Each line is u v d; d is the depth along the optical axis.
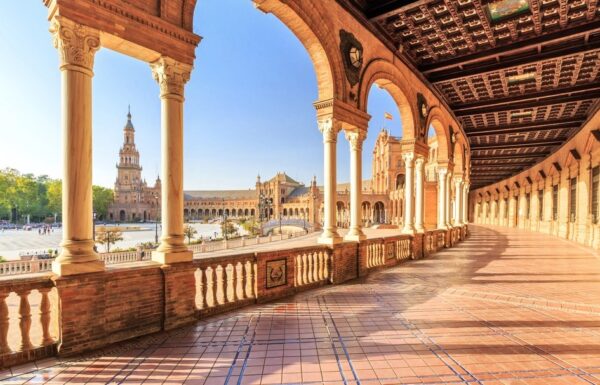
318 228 45.44
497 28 9.23
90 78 4.21
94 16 4.14
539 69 11.30
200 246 23.41
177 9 5.01
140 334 4.49
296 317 5.30
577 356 3.92
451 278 8.32
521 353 3.99
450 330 4.75
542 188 26.11
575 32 8.91
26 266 15.06
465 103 15.26
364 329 4.78
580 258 11.81
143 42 4.59
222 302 5.63
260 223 52.22
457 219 19.12
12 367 3.59
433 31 9.46
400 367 3.65
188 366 3.67
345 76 8.13
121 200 105.69
